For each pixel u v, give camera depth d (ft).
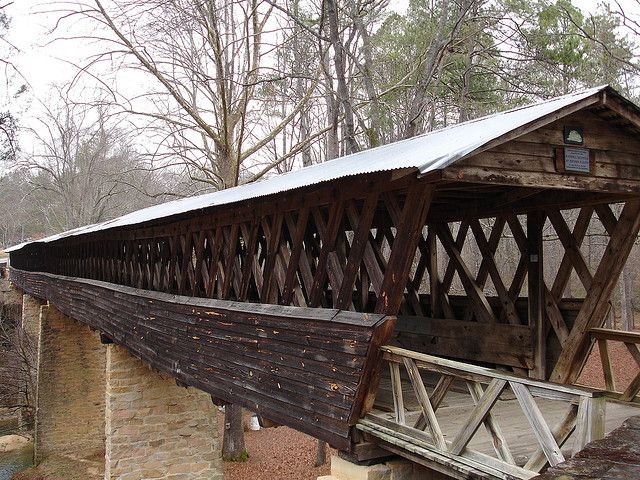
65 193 110.93
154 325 30.50
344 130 57.52
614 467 6.02
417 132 51.39
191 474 38.42
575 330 18.44
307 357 17.60
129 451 37.17
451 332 23.30
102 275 44.21
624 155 15.16
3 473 57.11
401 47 60.13
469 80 54.70
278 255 20.10
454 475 12.51
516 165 13.65
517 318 21.34
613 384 18.04
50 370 58.65
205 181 61.98
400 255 14.47
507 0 50.29
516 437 14.87
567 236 19.47
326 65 57.36
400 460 15.60
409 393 19.85
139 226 32.04
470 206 22.41
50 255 69.36
